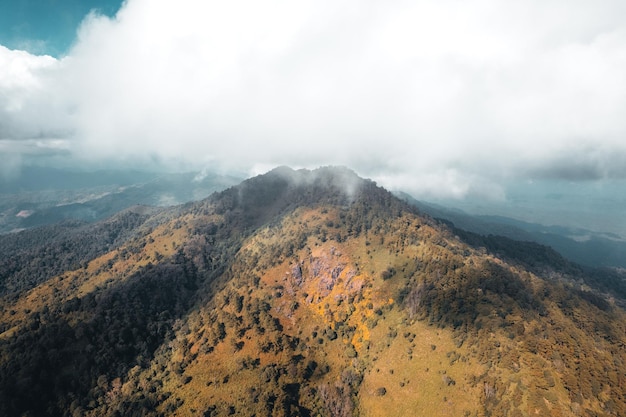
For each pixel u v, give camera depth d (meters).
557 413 106.94
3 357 165.50
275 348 173.38
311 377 162.88
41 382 158.25
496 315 143.62
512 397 115.00
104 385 167.38
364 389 149.75
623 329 151.00
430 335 151.12
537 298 159.75
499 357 127.19
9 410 145.38
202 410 145.38
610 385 112.50
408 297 171.62
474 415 118.00
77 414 154.00
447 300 157.75
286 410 143.50
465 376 129.25
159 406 153.25
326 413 148.62
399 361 149.50
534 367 118.81
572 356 121.88
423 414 127.94
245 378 159.75
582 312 156.75
